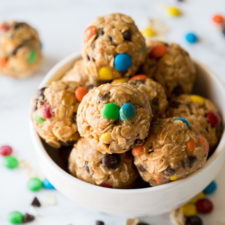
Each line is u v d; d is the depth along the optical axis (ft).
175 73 1.45
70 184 1.34
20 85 1.77
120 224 1.48
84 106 1.28
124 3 1.96
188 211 1.49
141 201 1.32
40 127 1.38
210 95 1.50
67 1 1.97
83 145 1.36
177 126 1.30
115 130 1.25
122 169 1.34
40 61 1.78
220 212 1.51
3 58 1.73
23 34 1.74
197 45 1.85
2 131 1.67
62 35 1.88
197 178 1.32
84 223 1.49
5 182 1.57
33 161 1.61
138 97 1.28
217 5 1.96
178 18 1.93
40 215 1.51
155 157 1.29
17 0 1.96
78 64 1.47
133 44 1.37
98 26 1.38
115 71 1.38
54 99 1.36
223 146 1.36
